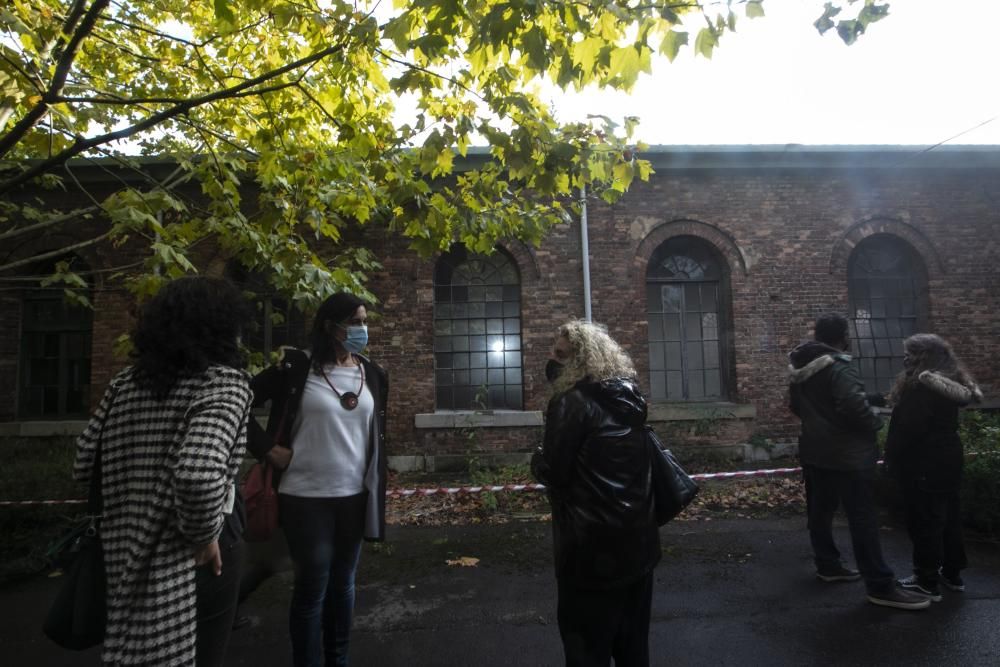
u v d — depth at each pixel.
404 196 3.72
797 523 5.53
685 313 8.92
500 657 3.18
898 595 3.59
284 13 3.58
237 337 1.82
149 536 1.56
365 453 2.76
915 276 9.07
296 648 2.48
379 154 3.89
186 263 3.85
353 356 2.90
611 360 2.33
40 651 3.32
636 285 8.54
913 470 3.69
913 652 3.09
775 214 8.74
